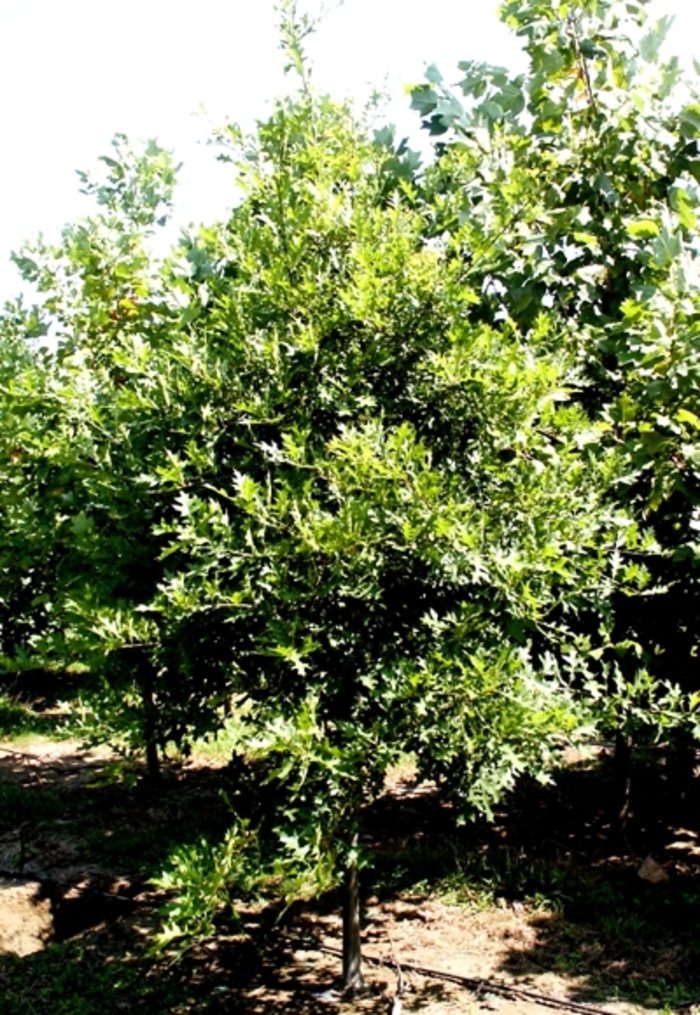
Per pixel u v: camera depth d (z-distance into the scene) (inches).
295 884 123.0
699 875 213.5
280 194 147.2
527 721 122.3
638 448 178.9
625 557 190.7
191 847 131.0
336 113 169.0
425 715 129.0
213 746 325.4
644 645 205.0
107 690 145.9
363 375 148.9
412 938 188.5
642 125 207.5
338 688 138.1
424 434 150.5
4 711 400.5
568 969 173.5
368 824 255.8
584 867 221.3
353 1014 158.1
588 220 211.2
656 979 167.6
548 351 178.9
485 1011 158.2
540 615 130.8
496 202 196.4
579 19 210.2
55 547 216.1
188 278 164.1
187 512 126.1
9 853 239.6
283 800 150.0
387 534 128.3
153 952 120.5
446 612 142.1
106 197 241.6
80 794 288.8
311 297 144.2
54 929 197.5
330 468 130.8
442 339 147.9
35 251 227.5
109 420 154.3
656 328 171.9
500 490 141.7
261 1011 160.1
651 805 263.6
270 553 125.6
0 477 229.6
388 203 178.5
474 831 247.9
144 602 148.6
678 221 191.2
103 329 223.6
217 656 146.4
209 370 143.0
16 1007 163.9
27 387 166.7
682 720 170.9
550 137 219.9
